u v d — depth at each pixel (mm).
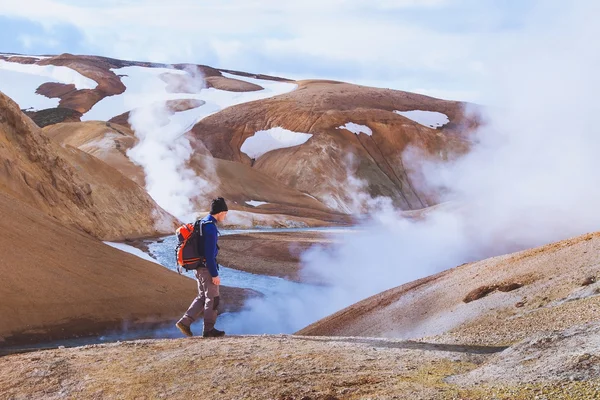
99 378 6598
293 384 5770
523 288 10945
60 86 196250
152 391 6086
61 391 6316
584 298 8656
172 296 25359
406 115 174375
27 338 18109
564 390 4352
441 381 5340
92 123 121938
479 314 10625
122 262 26312
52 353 7840
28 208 25281
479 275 13703
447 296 13359
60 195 37844
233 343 7754
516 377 4871
